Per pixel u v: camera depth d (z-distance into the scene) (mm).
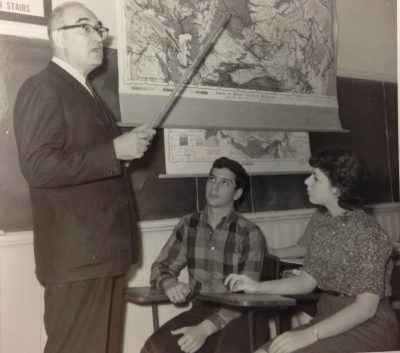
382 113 2861
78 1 1992
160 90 2156
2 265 1826
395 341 1684
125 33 2088
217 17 2297
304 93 2553
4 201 1845
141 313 2104
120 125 2045
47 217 1707
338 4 2732
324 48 2621
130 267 1942
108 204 1764
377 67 2863
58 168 1622
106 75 2059
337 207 1793
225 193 2057
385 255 1667
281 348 1580
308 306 2223
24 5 1885
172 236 2092
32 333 1869
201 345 1843
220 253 2037
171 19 2188
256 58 2410
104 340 1770
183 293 1858
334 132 2674
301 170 2535
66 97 1707
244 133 2381
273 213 2453
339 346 1596
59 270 1681
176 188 2213
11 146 1860
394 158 2881
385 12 2891
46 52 1925
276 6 2469
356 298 1647
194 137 2252
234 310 1913
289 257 2332
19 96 1709
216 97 2293
